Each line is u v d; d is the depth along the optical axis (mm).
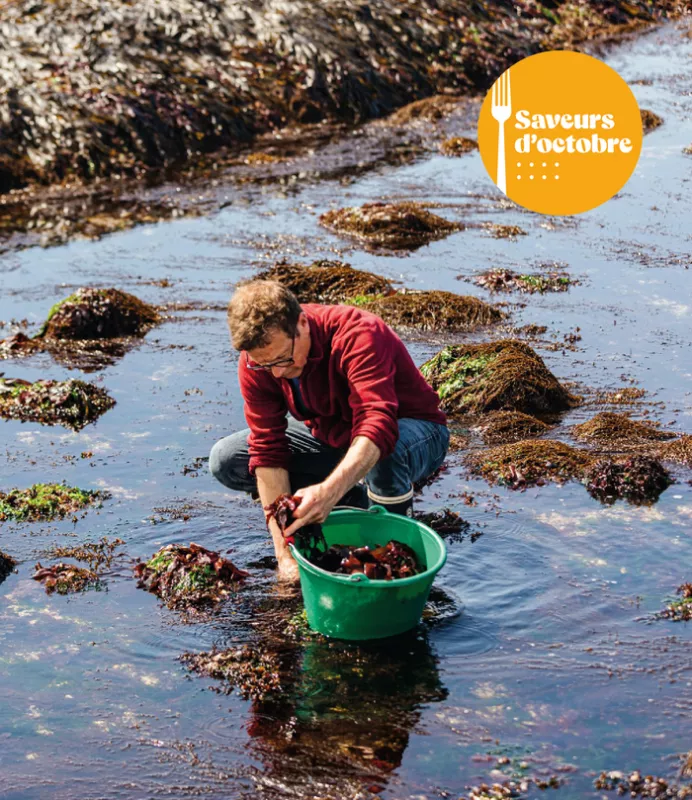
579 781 3482
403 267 10234
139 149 15344
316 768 3607
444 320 8500
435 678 4055
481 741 3691
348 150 15766
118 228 12156
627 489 5555
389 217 11391
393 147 15859
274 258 10711
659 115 16594
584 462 5871
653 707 3836
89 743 3785
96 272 10430
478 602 4570
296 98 17625
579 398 6969
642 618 4406
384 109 18234
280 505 4211
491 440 6379
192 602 4672
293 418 5141
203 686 4090
